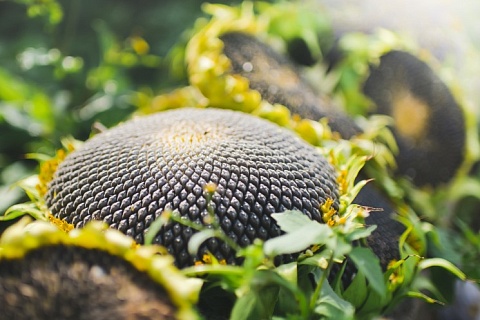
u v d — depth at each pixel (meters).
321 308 0.39
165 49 0.99
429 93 0.84
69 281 0.33
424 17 0.92
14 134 0.84
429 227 0.58
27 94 0.88
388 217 0.57
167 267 0.33
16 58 0.97
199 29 0.84
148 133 0.49
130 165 0.45
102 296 0.33
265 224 0.43
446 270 0.60
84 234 0.34
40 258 0.34
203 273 0.40
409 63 0.85
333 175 0.50
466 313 0.73
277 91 0.69
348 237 0.39
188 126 0.50
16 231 0.35
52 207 0.47
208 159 0.45
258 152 0.47
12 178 0.78
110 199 0.44
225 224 0.42
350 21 0.91
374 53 0.85
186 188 0.43
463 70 0.90
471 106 0.86
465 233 0.69
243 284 0.38
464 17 1.02
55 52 0.94
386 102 0.83
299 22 0.88
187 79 0.86
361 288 0.45
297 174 0.46
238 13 0.80
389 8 0.92
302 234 0.37
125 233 0.42
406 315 0.51
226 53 0.72
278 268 0.40
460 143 0.83
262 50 0.76
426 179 0.81
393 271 0.48
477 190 0.83
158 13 1.06
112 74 0.93
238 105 0.65
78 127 0.85
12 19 1.07
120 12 1.08
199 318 0.36
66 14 1.04
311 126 0.60
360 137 0.70
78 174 0.47
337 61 0.88
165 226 0.42
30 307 0.32
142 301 0.33
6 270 0.34
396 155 0.79
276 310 0.40
